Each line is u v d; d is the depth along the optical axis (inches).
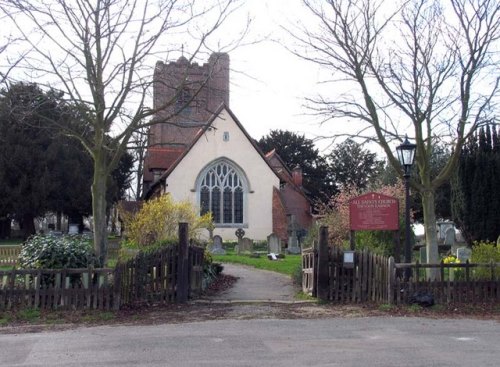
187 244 525.7
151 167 1785.2
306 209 1804.9
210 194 1632.6
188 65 565.0
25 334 378.0
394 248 661.9
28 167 1684.3
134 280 489.7
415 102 550.6
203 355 307.9
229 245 1526.8
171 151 1855.3
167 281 512.4
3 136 1633.9
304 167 2721.5
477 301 484.7
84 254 496.4
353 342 341.4
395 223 541.0
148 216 945.5
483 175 901.2
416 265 483.5
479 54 537.0
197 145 1630.2
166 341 348.2
